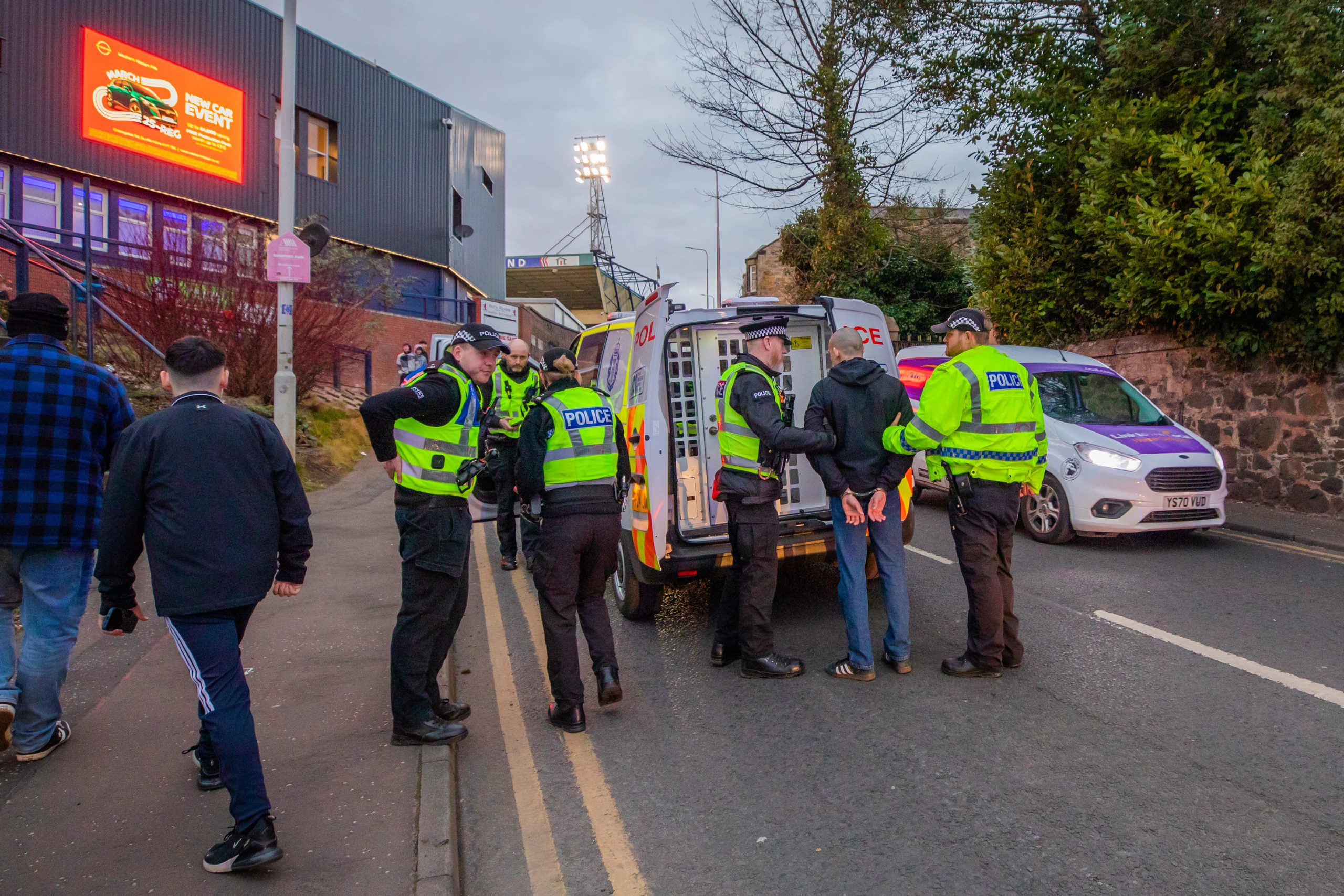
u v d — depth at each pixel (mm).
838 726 3885
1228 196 8500
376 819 2980
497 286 32594
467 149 28719
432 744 3586
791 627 5363
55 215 16766
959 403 4176
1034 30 11844
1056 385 8227
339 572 6355
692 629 5473
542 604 3982
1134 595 5902
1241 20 9336
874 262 18016
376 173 23750
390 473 3551
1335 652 4691
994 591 4359
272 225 12914
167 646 4676
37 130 16312
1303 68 7984
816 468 4340
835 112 15922
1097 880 2684
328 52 22125
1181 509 7125
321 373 11984
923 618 5461
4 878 2607
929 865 2789
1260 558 7004
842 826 3047
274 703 3994
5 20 15875
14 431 3182
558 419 3945
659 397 4953
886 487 4328
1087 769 3414
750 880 2742
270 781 3252
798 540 5180
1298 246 7816
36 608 3299
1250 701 4055
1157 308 9891
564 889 2744
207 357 2912
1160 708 3994
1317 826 2973
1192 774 3363
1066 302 11812
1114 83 10406
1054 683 4332
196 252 10211
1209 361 9883
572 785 3420
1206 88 9516
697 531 5195
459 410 3561
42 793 3125
